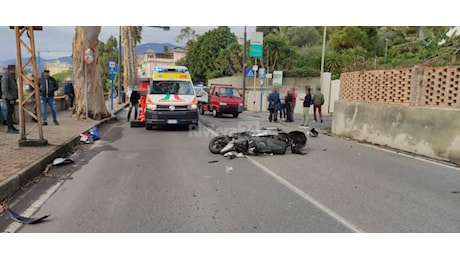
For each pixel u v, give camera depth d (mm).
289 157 9430
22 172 6562
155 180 6953
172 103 14766
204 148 10680
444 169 8047
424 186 6633
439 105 9648
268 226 4688
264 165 8398
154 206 5430
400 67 11227
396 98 11047
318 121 20547
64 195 5984
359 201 5719
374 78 12172
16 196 5930
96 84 17875
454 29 21375
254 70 29094
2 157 7906
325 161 8938
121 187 6445
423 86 10109
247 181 6914
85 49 17188
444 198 5922
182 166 8219
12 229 4602
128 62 47562
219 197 5879
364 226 4719
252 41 28156
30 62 9234
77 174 7418
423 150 9734
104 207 5387
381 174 7551
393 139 10938
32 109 15477
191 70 64438
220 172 7648
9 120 11664
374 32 51906
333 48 49469
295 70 36594
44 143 9453
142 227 4652
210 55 60781
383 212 5230
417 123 9961
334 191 6270
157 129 15461
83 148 10586
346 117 13594
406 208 5414
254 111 29531
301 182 6863
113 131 14750
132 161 8742
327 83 27953
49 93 14453
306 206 5457
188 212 5176
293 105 19984
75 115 17797
